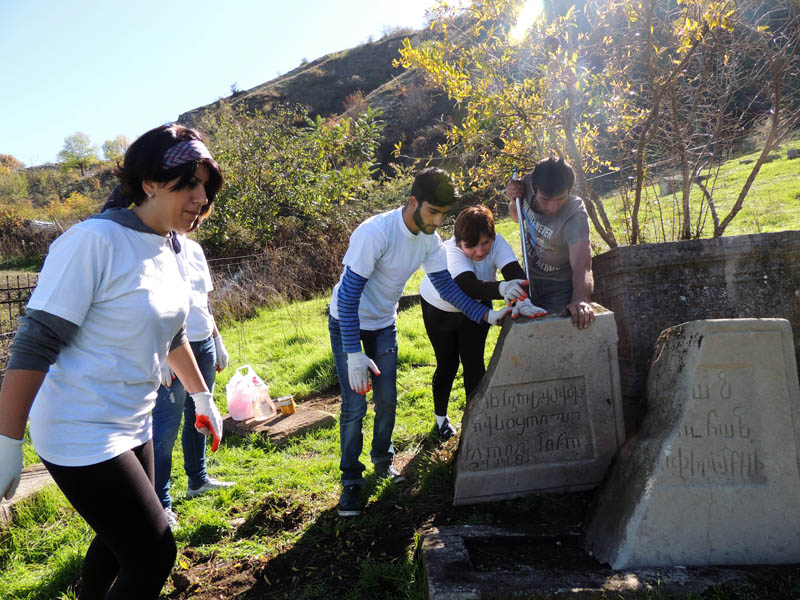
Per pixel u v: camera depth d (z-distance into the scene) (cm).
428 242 341
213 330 398
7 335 781
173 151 197
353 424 343
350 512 342
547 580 245
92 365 195
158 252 211
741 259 382
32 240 2252
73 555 337
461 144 574
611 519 272
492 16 516
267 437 501
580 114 524
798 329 388
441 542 279
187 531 353
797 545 259
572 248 342
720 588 236
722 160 536
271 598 286
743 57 501
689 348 268
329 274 1251
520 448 330
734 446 260
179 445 525
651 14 468
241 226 1394
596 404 329
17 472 183
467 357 395
